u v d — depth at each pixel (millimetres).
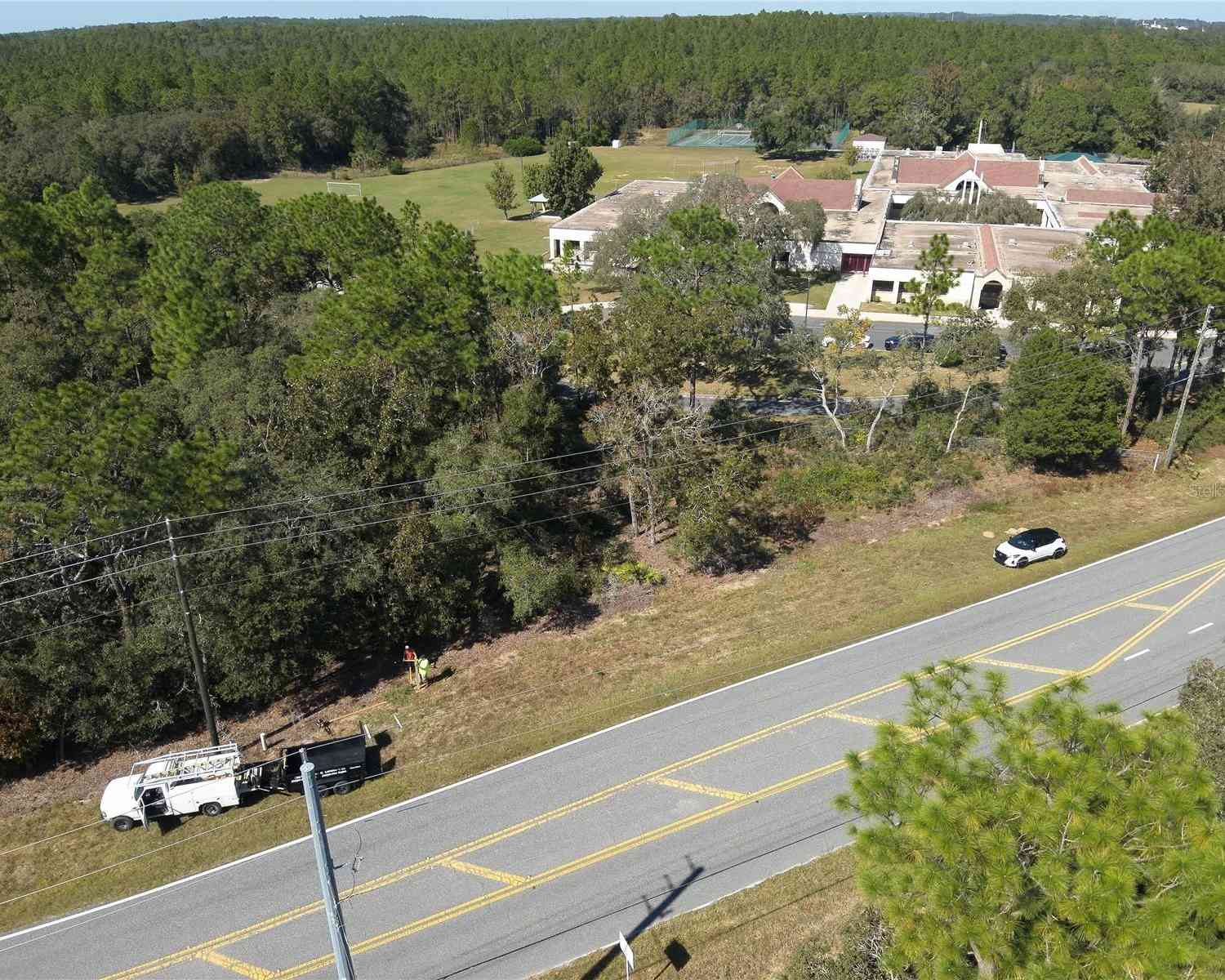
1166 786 13430
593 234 88812
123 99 149625
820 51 194000
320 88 148375
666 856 24562
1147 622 34094
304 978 21609
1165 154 61156
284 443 37844
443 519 35031
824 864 23828
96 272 58906
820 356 49812
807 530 42719
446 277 47219
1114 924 12086
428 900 23625
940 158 116562
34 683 29641
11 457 31969
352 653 36781
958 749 15312
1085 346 48750
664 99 176500
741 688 31516
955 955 12977
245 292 59000
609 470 43250
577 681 32906
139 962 22344
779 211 84688
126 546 31797
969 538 41156
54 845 26688
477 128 162875
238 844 25938
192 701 32406
